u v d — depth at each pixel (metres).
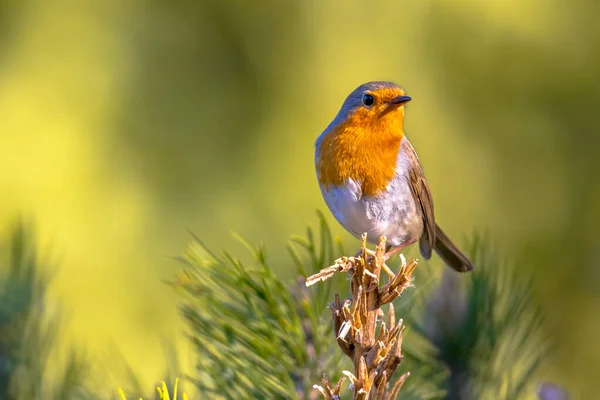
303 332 4.58
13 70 12.66
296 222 12.92
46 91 12.57
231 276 4.47
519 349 4.86
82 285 11.65
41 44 12.85
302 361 4.50
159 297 11.96
